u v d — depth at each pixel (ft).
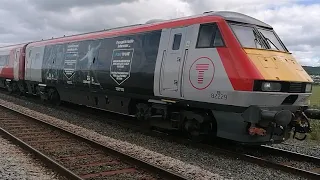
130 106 39.55
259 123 25.95
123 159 25.00
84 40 47.96
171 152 28.73
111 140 31.91
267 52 27.96
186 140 31.96
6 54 83.97
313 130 39.06
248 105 25.52
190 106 30.09
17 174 20.81
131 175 21.66
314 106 46.52
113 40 40.93
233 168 24.47
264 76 25.26
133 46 37.19
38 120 40.73
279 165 24.14
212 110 28.71
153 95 33.99
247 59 25.96
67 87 52.39
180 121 32.42
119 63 39.06
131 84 36.91
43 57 61.11
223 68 26.73
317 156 29.50
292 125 28.60
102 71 42.24
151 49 34.42
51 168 22.56
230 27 27.91
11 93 83.30
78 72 48.29
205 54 28.40
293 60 29.86
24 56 71.15
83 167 23.26
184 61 30.22
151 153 27.14
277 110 26.73
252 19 30.68
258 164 25.44
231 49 26.78
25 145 27.53
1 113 48.57
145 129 38.01
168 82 31.73
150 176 21.48
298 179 22.38
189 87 29.50
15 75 75.00
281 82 26.08
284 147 32.45
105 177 21.22
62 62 53.42
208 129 30.60
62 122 42.34
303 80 27.91
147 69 34.47
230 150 30.45
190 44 30.01
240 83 25.41
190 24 30.58
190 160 26.43
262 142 27.37
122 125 40.52
